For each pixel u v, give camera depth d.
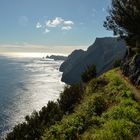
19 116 123.25
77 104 27.98
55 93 185.50
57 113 28.16
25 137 30.42
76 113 21.38
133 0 30.94
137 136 13.87
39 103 152.88
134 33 32.78
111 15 35.50
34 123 31.69
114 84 27.59
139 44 33.22
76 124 18.09
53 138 17.80
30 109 137.88
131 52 35.72
